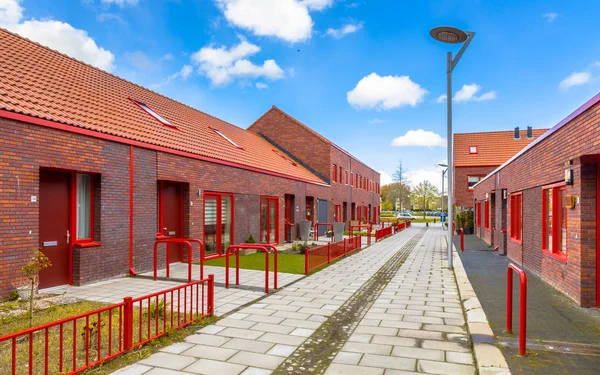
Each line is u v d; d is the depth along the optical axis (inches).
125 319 178.2
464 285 323.6
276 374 160.6
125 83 545.3
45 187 300.2
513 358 166.1
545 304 256.2
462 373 159.8
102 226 333.7
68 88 391.5
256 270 410.6
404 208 3181.6
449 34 389.7
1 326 210.4
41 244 296.0
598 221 245.4
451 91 430.0
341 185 1164.5
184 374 159.5
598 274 246.2
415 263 478.9
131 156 366.0
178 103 663.1
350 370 163.6
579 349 175.8
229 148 615.2
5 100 272.2
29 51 407.8
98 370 160.4
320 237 887.1
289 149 1067.3
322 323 229.3
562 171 290.2
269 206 670.5
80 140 313.4
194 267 420.2
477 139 1339.8
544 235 343.6
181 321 223.9
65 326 212.5
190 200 450.3
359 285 341.1
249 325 224.7
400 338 202.7
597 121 223.9
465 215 1075.9
